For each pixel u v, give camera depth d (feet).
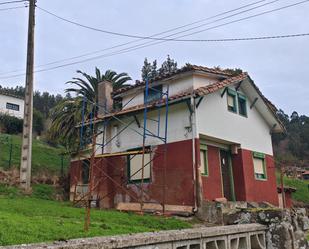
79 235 20.89
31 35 62.95
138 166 57.31
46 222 25.27
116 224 30.32
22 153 59.11
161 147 54.44
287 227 25.49
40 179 72.54
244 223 26.76
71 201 60.49
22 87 282.77
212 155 56.08
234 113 60.39
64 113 90.02
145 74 179.01
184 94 51.01
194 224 41.78
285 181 131.13
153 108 54.70
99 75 99.04
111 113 62.34
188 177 49.90
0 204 37.09
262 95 64.44
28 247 12.63
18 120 136.98
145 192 54.85
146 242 15.53
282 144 273.95
